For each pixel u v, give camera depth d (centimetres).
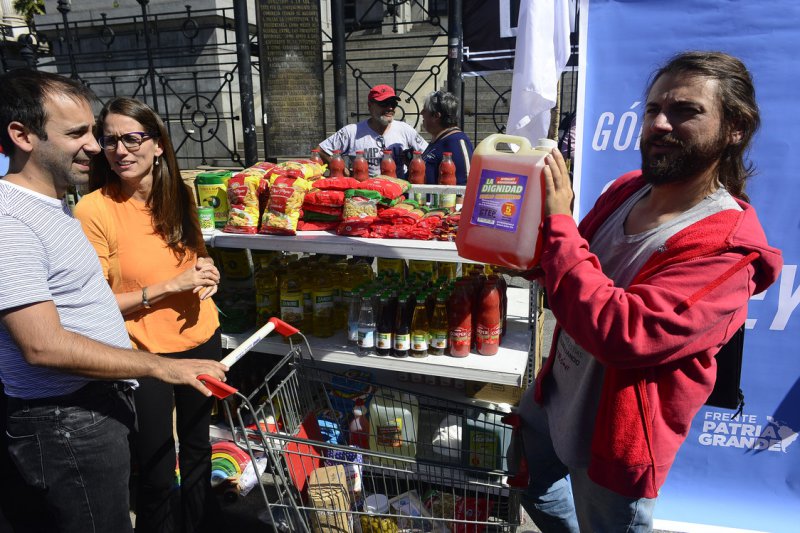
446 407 210
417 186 322
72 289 161
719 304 122
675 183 137
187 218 222
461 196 319
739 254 123
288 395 214
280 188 254
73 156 155
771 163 218
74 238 161
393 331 244
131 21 880
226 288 288
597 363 148
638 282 135
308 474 219
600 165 239
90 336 166
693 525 253
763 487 245
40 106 146
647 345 122
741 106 127
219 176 278
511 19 542
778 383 235
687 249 129
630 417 135
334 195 255
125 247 208
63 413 162
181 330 218
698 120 127
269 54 688
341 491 211
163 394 211
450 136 434
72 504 169
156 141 203
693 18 217
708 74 126
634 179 167
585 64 231
